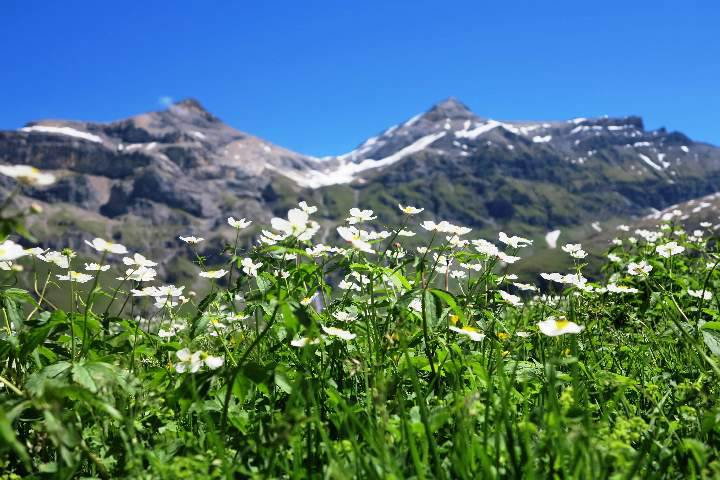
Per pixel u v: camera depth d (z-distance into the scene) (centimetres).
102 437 27
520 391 34
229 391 27
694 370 39
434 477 23
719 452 25
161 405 30
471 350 39
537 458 23
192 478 23
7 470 27
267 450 25
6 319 34
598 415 31
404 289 38
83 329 34
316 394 31
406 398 32
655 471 24
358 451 22
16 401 22
